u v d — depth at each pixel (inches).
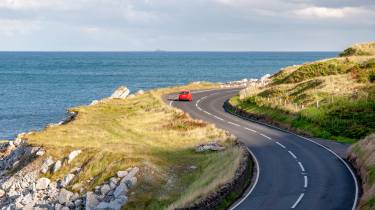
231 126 2004.2
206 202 986.7
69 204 1301.7
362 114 1844.2
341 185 1111.6
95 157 1477.6
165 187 1258.0
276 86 2662.4
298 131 1861.5
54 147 1603.1
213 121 2124.8
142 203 1192.8
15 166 1652.3
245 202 1007.0
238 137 1758.1
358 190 1066.7
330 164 1325.0
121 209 1179.3
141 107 2456.9
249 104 2449.6
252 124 2069.4
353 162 1310.3
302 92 2343.8
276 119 2076.8
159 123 2026.3
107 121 2069.4
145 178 1300.4
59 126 1971.0
